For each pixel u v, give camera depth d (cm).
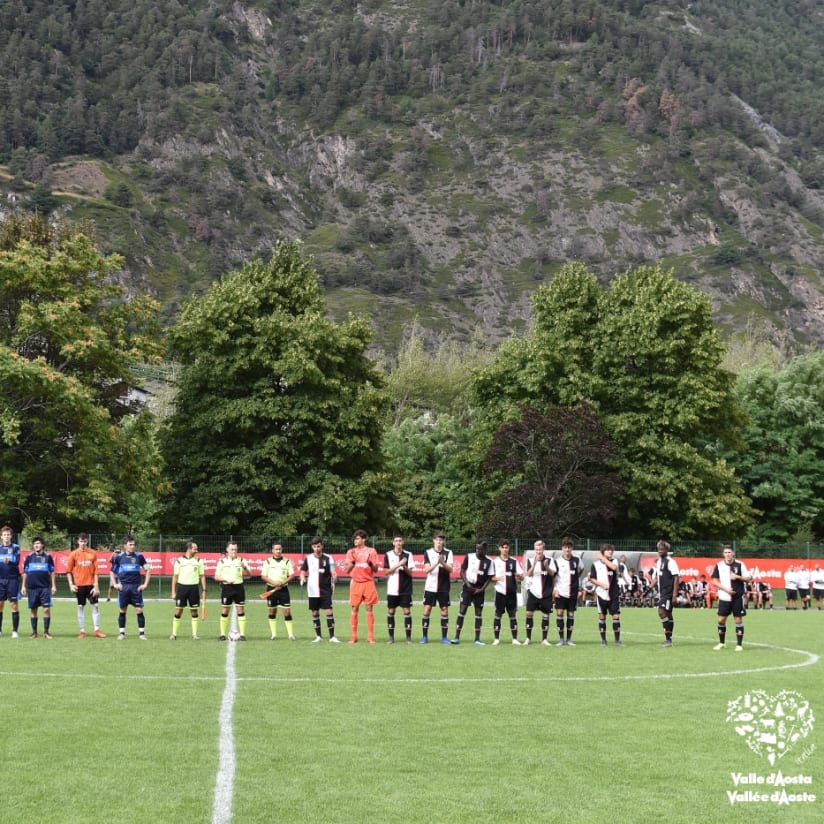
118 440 5184
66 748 1186
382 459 6288
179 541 4991
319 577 2641
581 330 6675
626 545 5569
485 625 3475
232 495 5856
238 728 1320
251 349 6078
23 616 3550
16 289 5250
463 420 11212
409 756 1169
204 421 5928
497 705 1547
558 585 2662
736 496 6378
